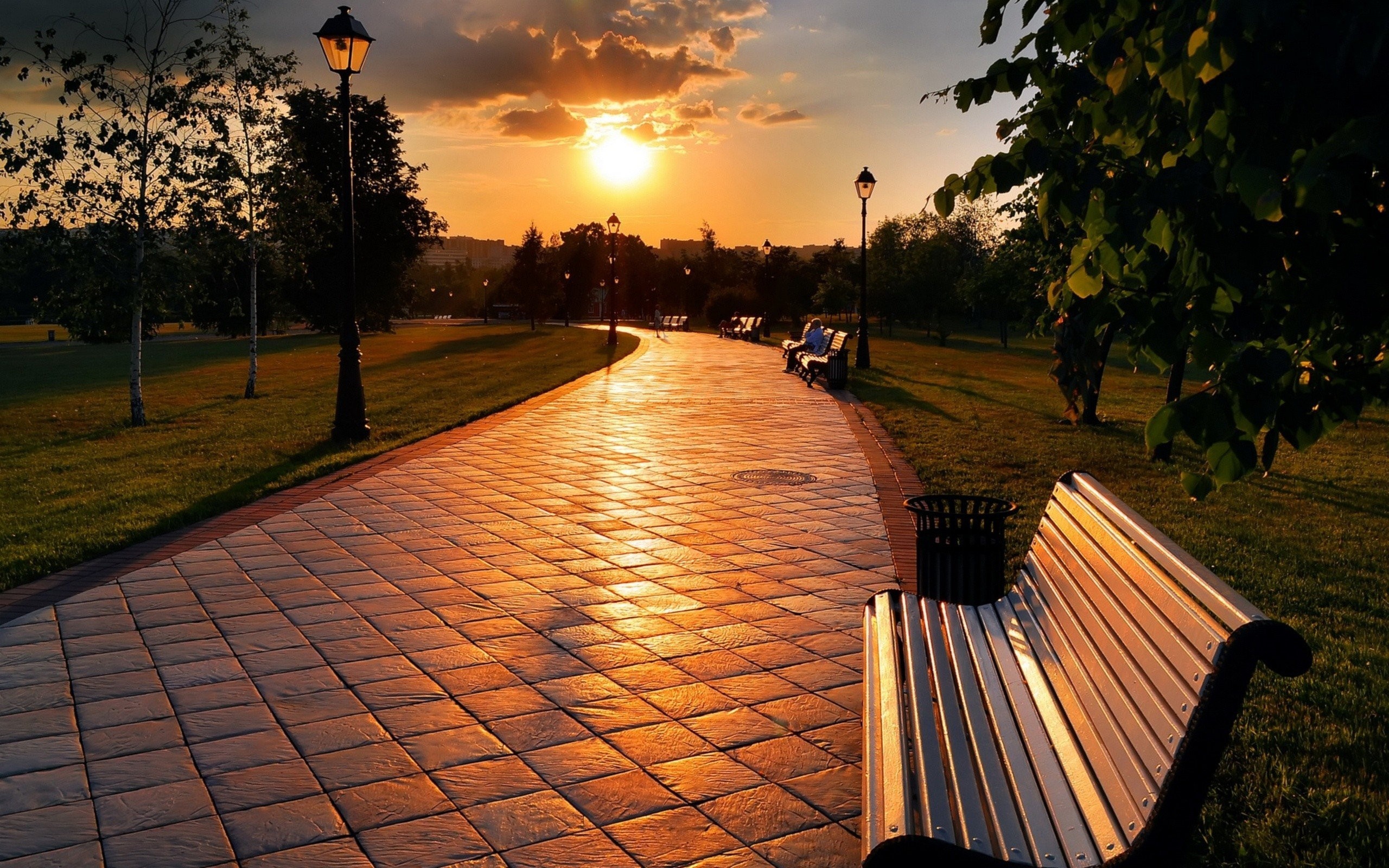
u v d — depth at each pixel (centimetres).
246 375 2945
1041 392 2158
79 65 1534
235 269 2120
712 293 7506
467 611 607
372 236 5803
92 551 743
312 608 612
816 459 1209
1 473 1200
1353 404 311
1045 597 404
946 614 440
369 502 943
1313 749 414
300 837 345
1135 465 1170
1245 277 269
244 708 458
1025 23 334
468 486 1031
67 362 3988
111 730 434
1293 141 245
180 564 718
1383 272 262
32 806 367
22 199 1546
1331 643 551
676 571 702
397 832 349
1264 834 343
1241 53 240
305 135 5119
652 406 1825
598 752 414
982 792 277
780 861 331
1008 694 342
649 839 345
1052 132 334
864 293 2864
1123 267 317
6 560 718
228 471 1125
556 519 871
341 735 430
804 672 506
